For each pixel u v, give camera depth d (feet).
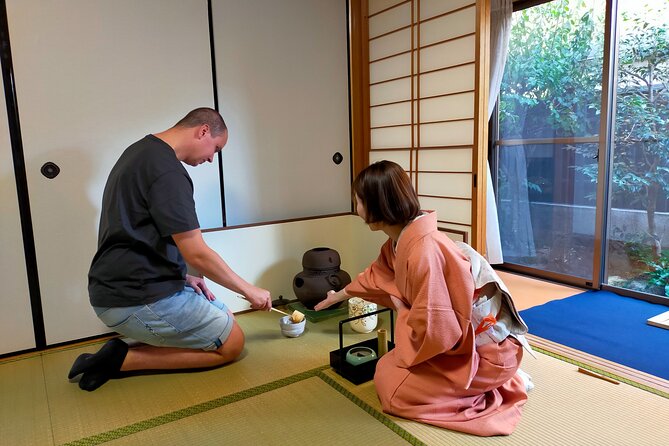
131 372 7.65
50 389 7.21
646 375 7.16
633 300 10.78
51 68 8.56
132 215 6.97
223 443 5.70
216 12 10.14
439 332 5.61
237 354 7.91
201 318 7.41
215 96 10.33
